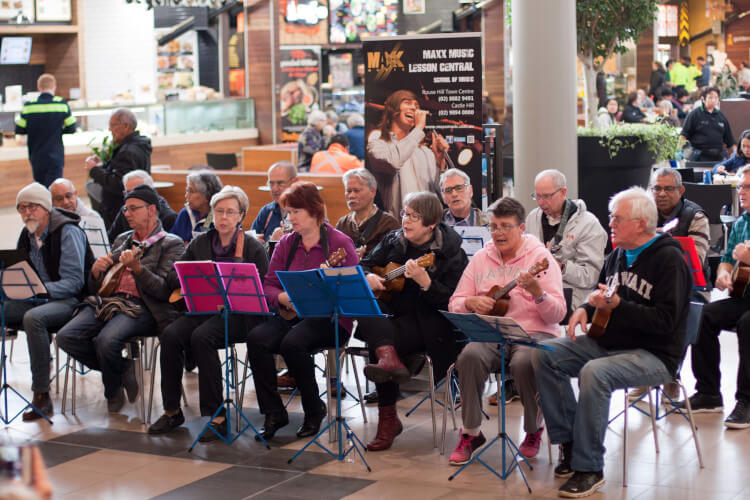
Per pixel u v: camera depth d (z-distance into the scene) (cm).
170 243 550
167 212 696
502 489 417
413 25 1738
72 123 1093
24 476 158
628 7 881
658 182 545
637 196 427
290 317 494
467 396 446
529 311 455
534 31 689
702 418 509
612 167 881
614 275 442
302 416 535
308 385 494
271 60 1572
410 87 680
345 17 1722
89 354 550
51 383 615
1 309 544
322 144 1189
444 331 482
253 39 1580
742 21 2902
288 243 508
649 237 430
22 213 567
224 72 1614
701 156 1147
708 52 2641
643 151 879
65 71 1525
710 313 510
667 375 424
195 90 1533
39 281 524
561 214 556
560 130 696
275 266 508
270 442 492
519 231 458
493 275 464
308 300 448
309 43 1711
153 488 430
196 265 476
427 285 470
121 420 538
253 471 450
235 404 502
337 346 451
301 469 450
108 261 548
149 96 1431
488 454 464
